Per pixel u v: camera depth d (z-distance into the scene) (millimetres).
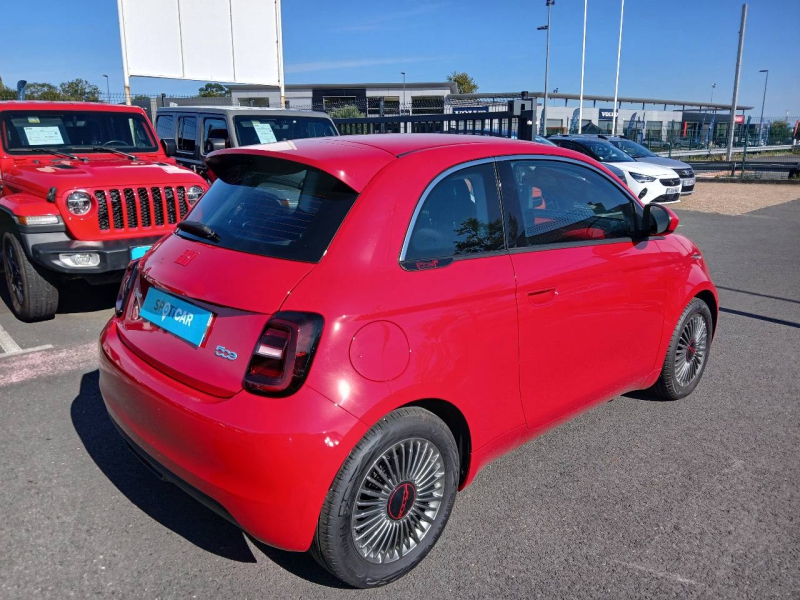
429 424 2621
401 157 2803
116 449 3730
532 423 3219
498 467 3635
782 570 2797
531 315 3020
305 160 2740
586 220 3490
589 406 3643
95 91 27438
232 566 2779
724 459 3748
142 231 5930
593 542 2969
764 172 27703
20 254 5668
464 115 14047
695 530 3066
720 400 4574
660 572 2771
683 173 17266
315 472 2287
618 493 3379
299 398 2281
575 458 3744
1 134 6629
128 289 3121
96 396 4426
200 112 9867
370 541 2564
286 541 2365
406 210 2668
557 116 56656
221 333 2463
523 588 2666
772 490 3426
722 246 11047
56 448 3723
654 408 4438
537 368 3123
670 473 3586
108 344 3039
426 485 2715
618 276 3551
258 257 2576
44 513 3100
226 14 15156
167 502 3234
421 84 61344
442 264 2717
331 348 2330
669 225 3773
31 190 5855
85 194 5590
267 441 2248
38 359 5094
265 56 15922
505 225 3047
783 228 13070
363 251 2514
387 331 2463
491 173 3061
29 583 2625
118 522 3053
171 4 14312
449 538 2984
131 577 2688
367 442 2410
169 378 2609
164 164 6793
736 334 6090
